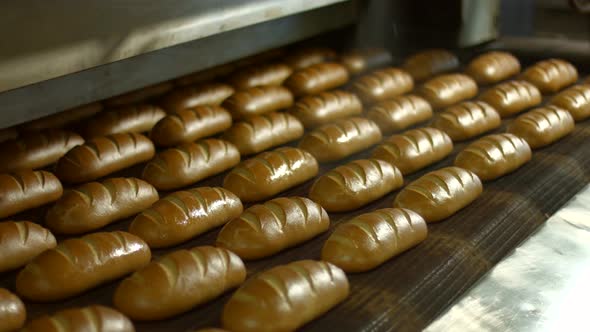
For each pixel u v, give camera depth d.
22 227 1.37
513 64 2.39
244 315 1.13
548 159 1.79
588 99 2.05
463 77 2.23
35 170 1.68
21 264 1.34
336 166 1.77
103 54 1.47
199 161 1.67
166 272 1.20
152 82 1.93
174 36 1.60
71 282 1.25
